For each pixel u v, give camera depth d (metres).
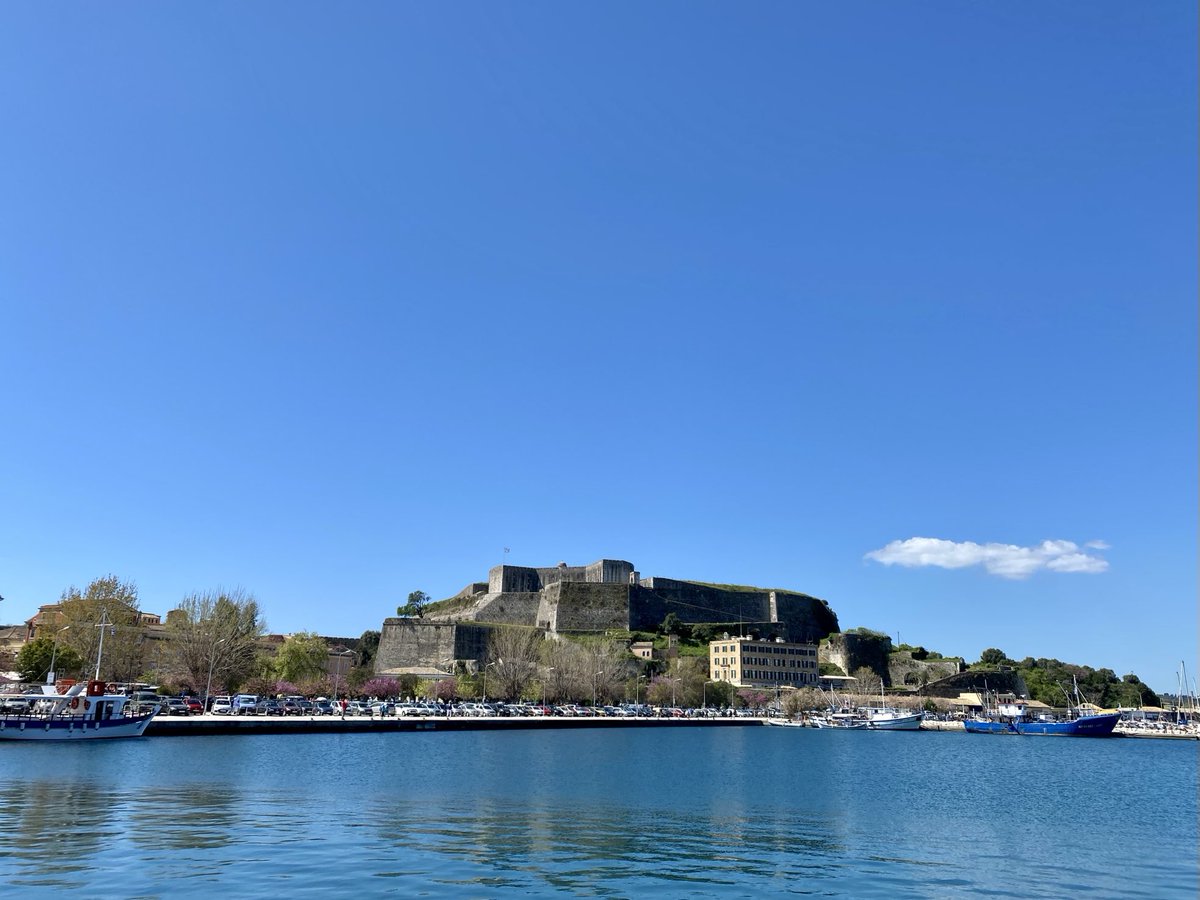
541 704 163.00
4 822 36.38
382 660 192.50
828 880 30.62
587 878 29.55
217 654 123.25
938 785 66.12
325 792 49.25
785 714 181.88
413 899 25.98
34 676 122.56
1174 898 29.50
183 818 38.56
